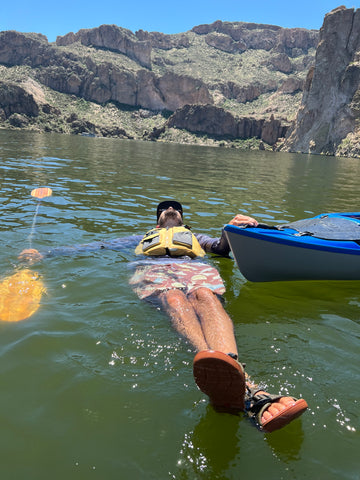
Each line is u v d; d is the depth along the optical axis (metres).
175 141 142.12
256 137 139.50
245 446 1.69
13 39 170.38
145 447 1.66
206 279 3.27
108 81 170.88
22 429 1.73
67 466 1.55
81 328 2.66
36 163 14.34
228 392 1.86
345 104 88.00
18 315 2.79
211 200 8.55
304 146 95.81
